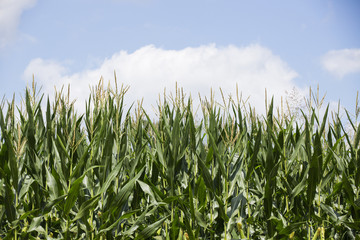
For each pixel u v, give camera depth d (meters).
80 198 2.78
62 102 3.19
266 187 2.88
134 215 3.10
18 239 2.95
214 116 3.16
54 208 3.27
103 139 3.04
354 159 3.25
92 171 2.85
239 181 3.28
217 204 3.07
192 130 2.91
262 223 3.34
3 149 2.83
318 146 3.05
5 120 3.21
